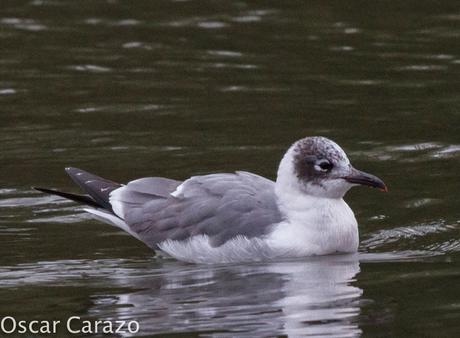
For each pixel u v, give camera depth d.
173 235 14.78
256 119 20.08
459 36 24.62
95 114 20.41
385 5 26.91
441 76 22.31
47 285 13.81
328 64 23.11
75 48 24.12
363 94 21.39
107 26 25.55
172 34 25.02
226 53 23.83
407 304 12.88
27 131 19.52
